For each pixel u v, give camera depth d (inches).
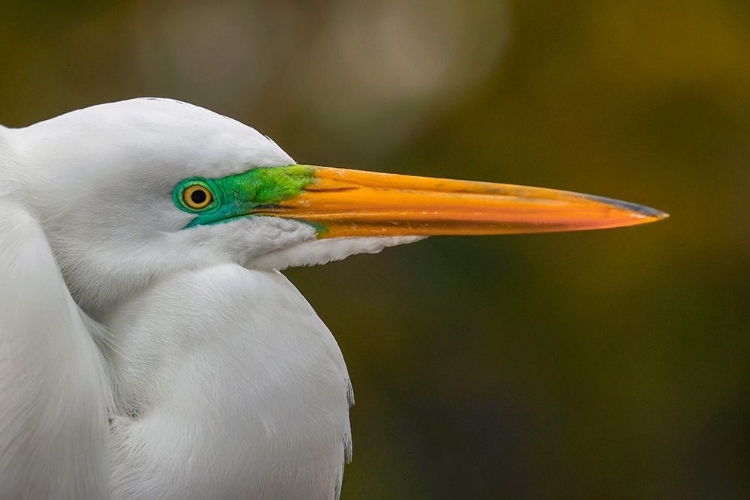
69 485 105.7
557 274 318.3
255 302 115.3
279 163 124.2
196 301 113.5
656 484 319.6
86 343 107.8
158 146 113.3
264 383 112.6
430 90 342.0
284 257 126.4
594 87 333.1
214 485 110.0
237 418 110.6
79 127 113.7
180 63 336.5
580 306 319.3
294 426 114.3
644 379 320.5
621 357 321.1
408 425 314.0
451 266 317.4
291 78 343.6
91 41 331.0
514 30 341.1
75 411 104.3
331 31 350.6
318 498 120.5
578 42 335.0
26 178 111.3
